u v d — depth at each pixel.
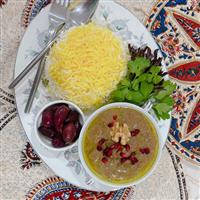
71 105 0.70
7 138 0.75
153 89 0.73
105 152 0.70
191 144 0.81
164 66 0.75
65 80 0.71
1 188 0.75
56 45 0.71
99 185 0.74
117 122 0.70
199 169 0.81
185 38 0.81
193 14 0.81
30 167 0.76
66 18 0.72
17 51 0.72
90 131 0.70
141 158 0.71
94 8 0.72
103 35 0.72
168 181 0.80
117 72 0.72
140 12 0.80
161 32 0.81
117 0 0.79
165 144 0.79
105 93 0.72
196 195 0.81
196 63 0.81
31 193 0.75
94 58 0.71
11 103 0.75
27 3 0.76
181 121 0.80
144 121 0.71
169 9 0.81
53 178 0.76
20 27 0.76
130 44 0.75
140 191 0.79
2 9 0.76
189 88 0.81
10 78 0.75
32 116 0.72
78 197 0.77
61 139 0.70
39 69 0.71
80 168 0.74
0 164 0.75
